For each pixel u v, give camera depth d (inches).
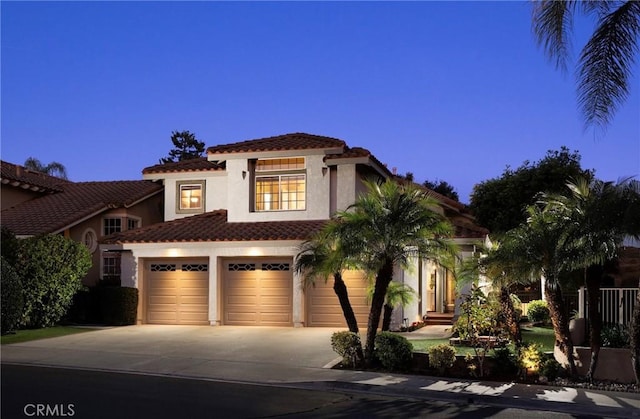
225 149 948.6
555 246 509.4
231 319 874.8
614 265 688.4
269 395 452.1
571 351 521.3
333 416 390.3
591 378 503.2
